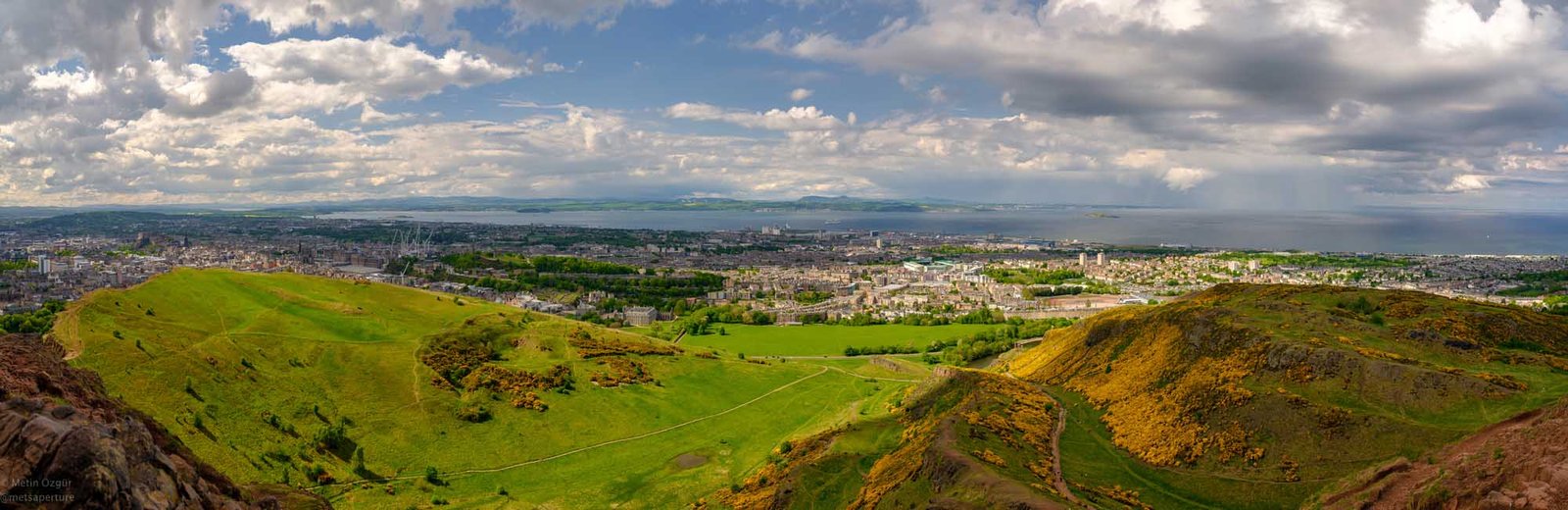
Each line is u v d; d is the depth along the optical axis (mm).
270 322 188500
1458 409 111188
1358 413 115250
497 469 151000
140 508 61500
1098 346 190875
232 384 150000
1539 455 78125
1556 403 97062
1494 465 81562
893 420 160250
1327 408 118375
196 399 139625
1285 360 134875
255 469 127062
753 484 140375
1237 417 125438
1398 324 159250
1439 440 103312
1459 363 135500
